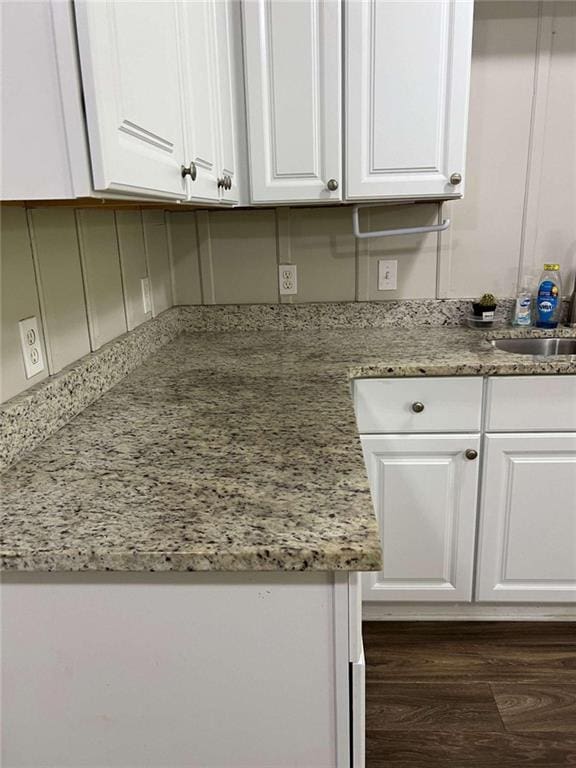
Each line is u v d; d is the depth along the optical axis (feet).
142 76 2.99
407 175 5.98
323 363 5.88
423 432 5.99
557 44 6.68
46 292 4.15
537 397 5.82
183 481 3.23
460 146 5.88
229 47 5.58
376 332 7.32
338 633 2.76
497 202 7.16
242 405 4.59
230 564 2.56
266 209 7.31
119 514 2.88
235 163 5.92
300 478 3.23
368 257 7.39
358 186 6.01
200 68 4.38
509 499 6.14
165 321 6.98
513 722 5.32
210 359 6.18
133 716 2.92
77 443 3.86
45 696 2.90
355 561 2.54
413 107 5.80
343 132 5.90
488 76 6.81
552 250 7.29
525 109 6.88
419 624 6.70
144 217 6.42
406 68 5.71
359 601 2.80
